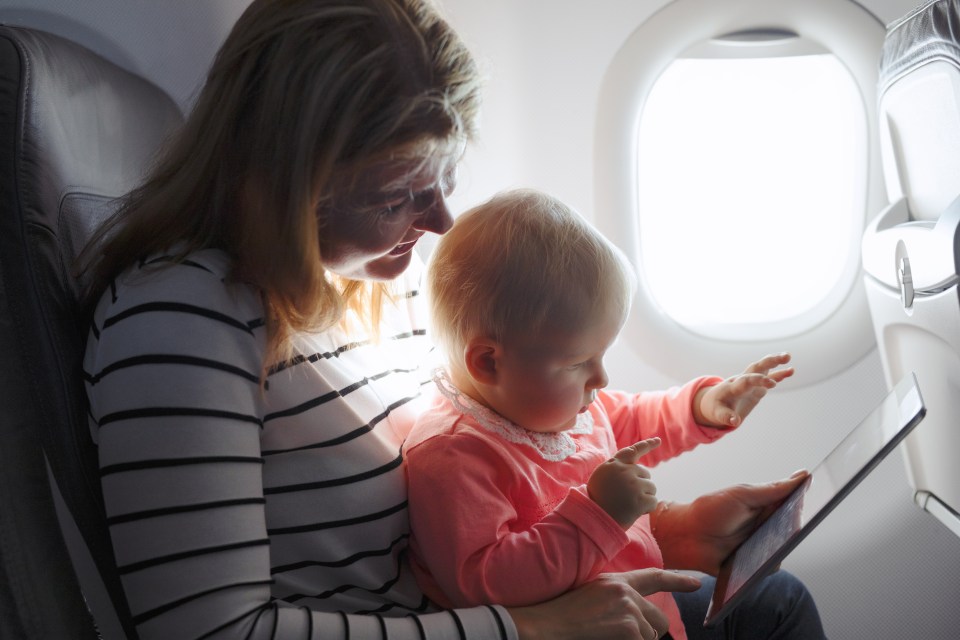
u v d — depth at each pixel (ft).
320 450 2.73
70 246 2.82
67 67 2.96
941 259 2.99
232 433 2.44
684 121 4.83
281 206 2.45
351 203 2.46
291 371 2.67
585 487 3.04
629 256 4.93
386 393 3.13
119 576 2.65
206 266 2.56
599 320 3.10
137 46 4.14
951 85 3.15
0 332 2.68
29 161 2.67
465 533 2.89
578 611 2.73
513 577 2.84
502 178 4.97
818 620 3.72
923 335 3.54
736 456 5.40
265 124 2.43
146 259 2.67
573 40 4.72
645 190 4.93
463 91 2.53
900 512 5.23
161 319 2.42
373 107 2.33
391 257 2.80
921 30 3.42
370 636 2.52
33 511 2.85
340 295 2.91
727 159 4.87
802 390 5.20
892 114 3.93
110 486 2.37
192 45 4.19
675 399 3.93
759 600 3.66
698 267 5.05
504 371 3.14
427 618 2.62
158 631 2.36
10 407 2.76
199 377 2.40
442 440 3.07
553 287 3.04
